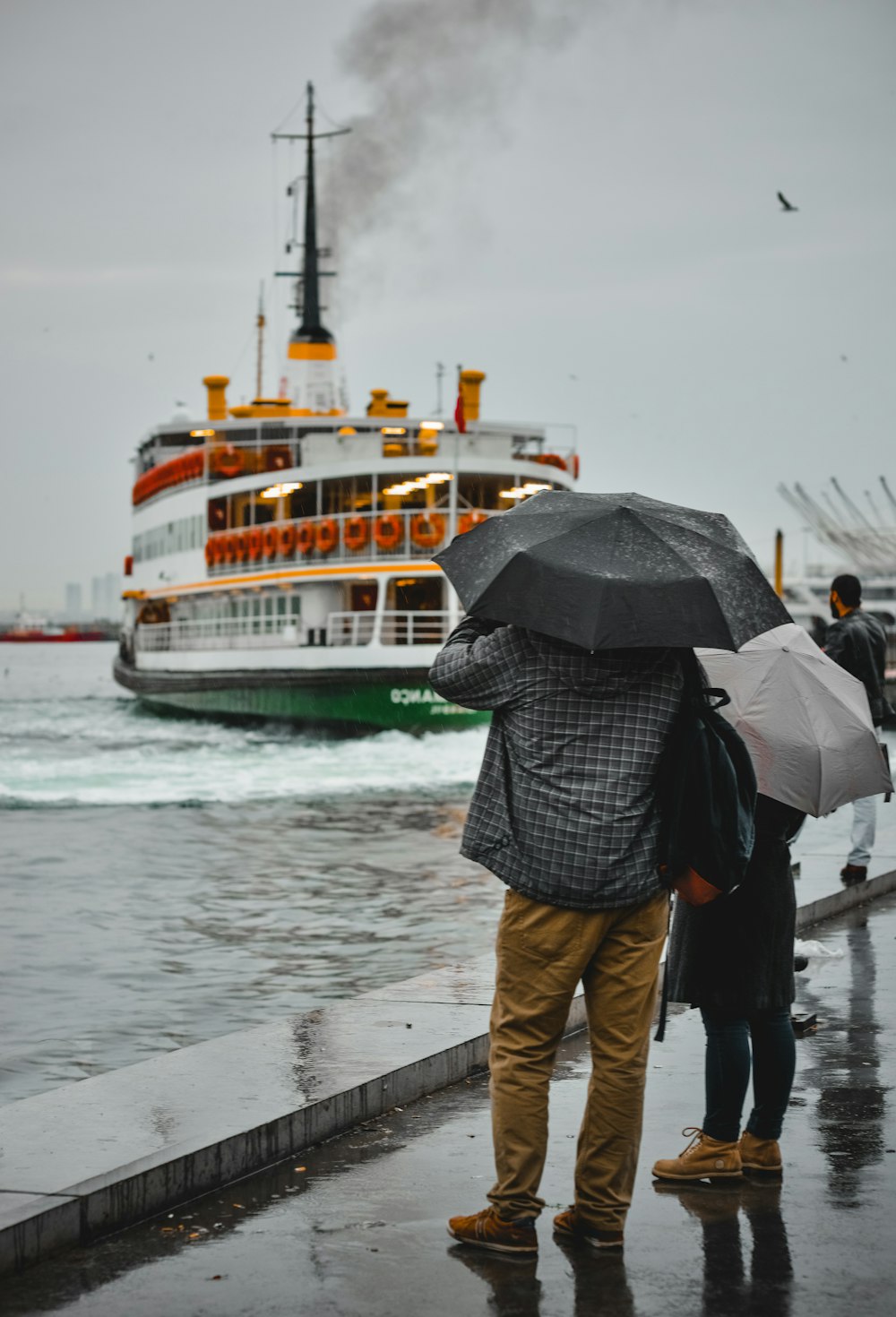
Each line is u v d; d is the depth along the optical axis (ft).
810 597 307.37
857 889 34.14
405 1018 21.21
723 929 15.65
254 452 134.82
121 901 41.55
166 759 103.04
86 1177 14.15
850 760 17.02
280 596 123.24
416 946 34.47
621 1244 13.83
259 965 32.22
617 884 13.53
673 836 13.67
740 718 17.11
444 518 111.04
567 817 13.48
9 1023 26.73
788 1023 15.93
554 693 13.61
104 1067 23.76
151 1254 13.51
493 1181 15.56
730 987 15.64
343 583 118.21
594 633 12.85
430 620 114.32
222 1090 17.31
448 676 13.91
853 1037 22.03
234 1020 27.02
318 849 53.83
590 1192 13.89
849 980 26.11
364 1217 14.51
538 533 13.82
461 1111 18.26
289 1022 21.01
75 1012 27.61
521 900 13.79
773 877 15.84
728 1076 15.66
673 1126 17.71
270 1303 12.42
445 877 46.52
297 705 116.26
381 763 96.94
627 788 13.56
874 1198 15.11
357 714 112.37
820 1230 14.21
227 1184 15.40
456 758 100.63
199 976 31.04
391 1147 16.75
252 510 129.70
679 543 13.67
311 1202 14.92
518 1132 13.71
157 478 148.56
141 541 158.30
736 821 13.70
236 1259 13.39
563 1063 20.63
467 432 127.34
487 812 13.91
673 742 13.83
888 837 44.24
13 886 44.65
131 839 57.00
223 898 42.27
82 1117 16.19
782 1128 17.54
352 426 129.29
